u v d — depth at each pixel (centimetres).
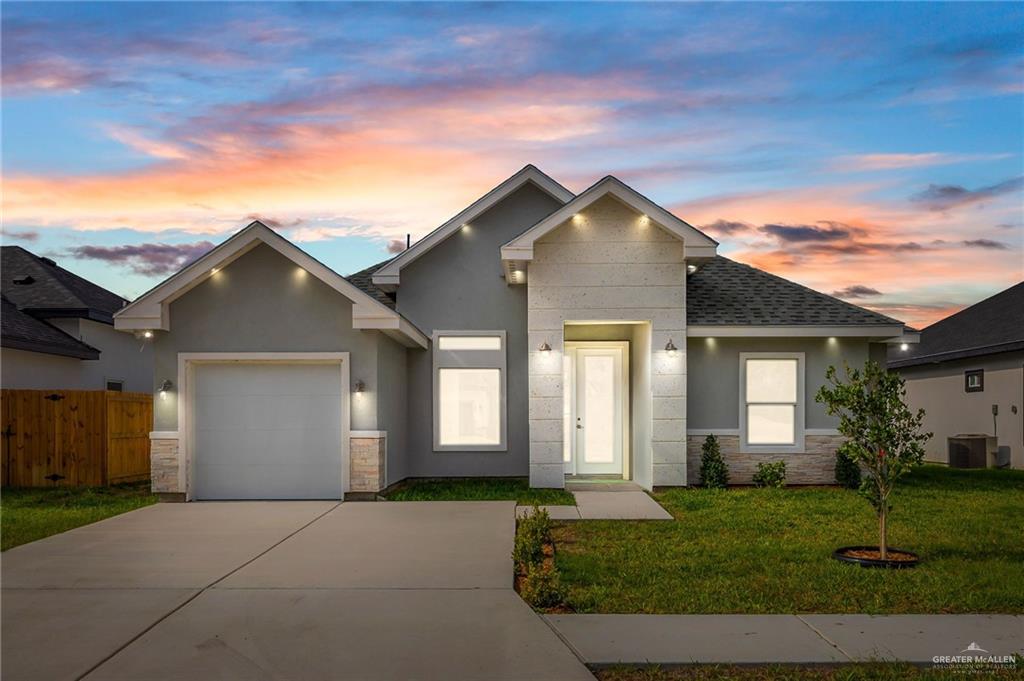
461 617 729
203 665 611
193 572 898
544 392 1622
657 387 1611
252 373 1484
